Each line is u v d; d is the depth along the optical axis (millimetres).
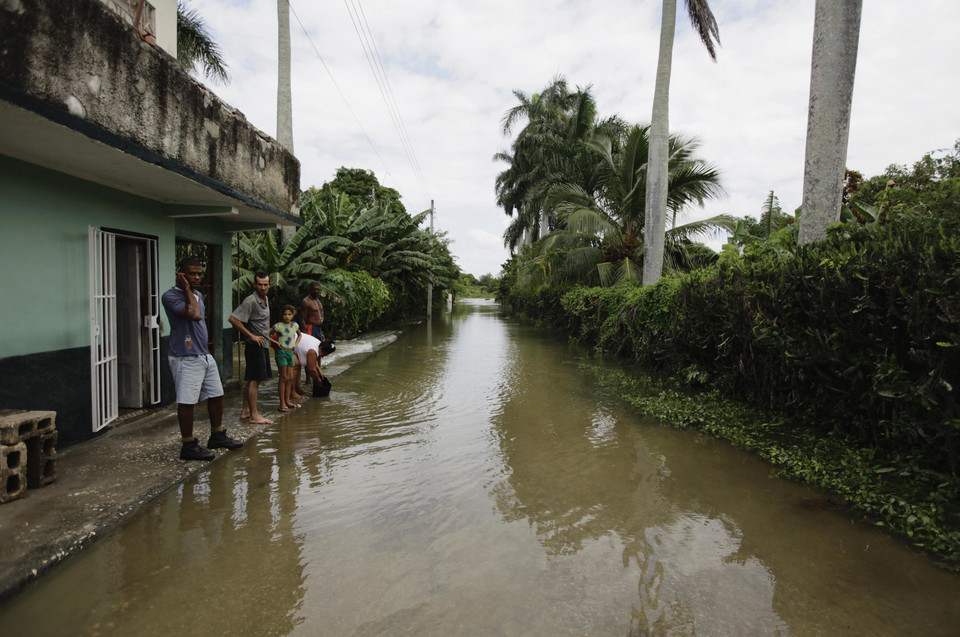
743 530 3713
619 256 16594
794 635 2604
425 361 12188
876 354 4754
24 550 3096
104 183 5395
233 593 2893
